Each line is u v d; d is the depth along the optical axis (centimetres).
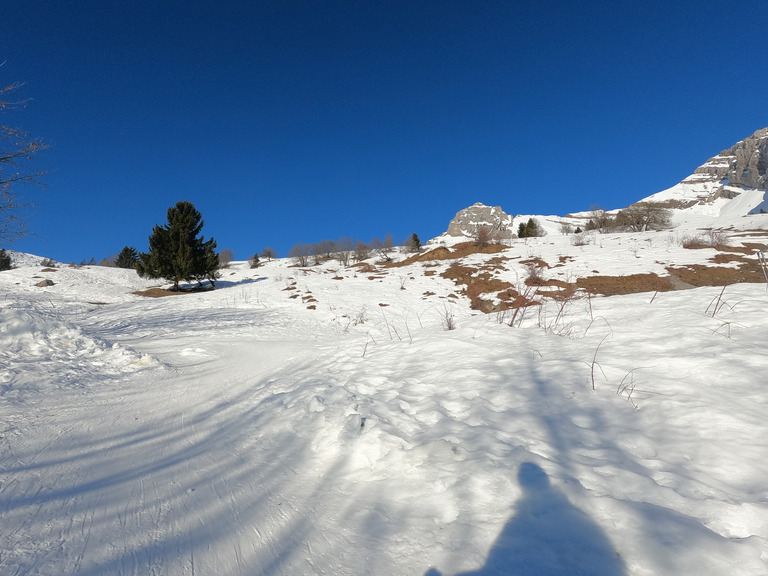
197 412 419
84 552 181
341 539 198
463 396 407
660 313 619
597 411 332
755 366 368
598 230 4616
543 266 2198
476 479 234
